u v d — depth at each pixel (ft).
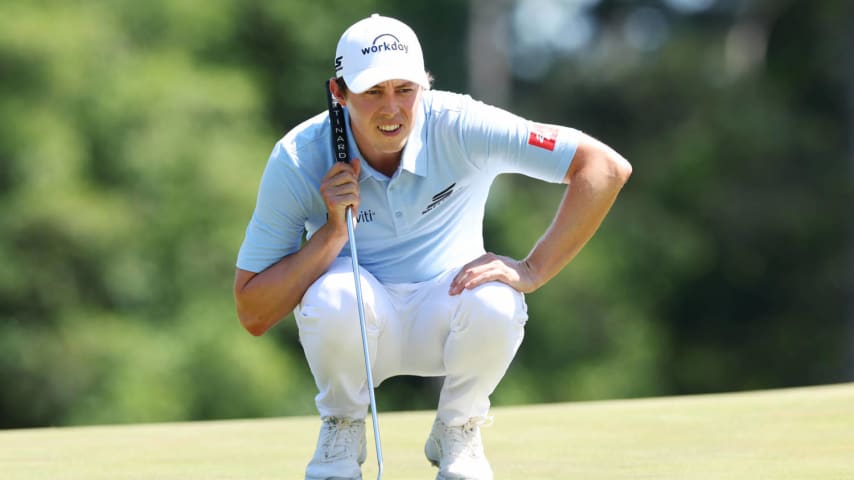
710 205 257.75
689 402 73.46
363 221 44.62
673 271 254.27
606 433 61.62
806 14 269.85
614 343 231.91
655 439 58.85
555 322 225.76
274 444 61.36
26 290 161.17
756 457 52.19
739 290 262.88
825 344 258.78
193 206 172.65
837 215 258.37
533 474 49.08
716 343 263.90
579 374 225.97
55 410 164.76
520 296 43.42
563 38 298.56
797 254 261.24
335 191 42.80
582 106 288.10
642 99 282.15
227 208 173.78
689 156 261.85
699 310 263.49
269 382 173.88
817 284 259.19
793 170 261.44
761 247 260.01
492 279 43.14
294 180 43.78
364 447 45.55
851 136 261.24
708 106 271.49
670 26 304.71
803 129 260.83
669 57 280.72
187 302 173.06
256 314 44.55
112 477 50.42
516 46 289.12
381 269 45.32
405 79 41.78
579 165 44.06
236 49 201.36
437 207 44.65
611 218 255.29
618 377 229.04
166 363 167.53
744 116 262.06
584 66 285.64
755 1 280.92
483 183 45.21
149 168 169.89
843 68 262.88
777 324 263.70
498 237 224.74
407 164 43.37
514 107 284.20
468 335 42.73
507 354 43.19
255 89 187.42
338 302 42.34
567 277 228.02
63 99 165.58
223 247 172.55
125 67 173.99
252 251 44.39
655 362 244.22
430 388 219.20
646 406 72.49
